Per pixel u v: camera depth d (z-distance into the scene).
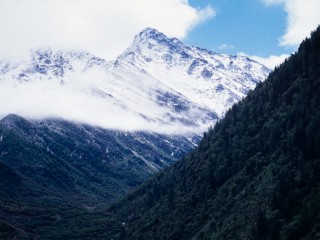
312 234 194.75
